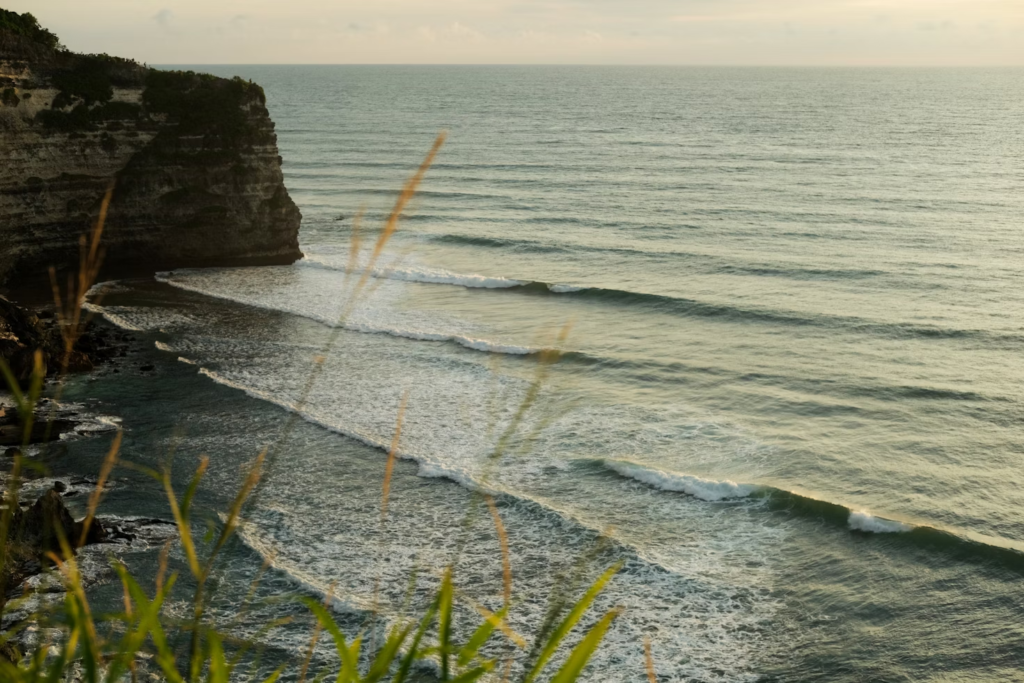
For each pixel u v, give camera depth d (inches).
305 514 854.5
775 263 1983.3
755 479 947.3
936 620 698.2
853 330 1493.6
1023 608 710.5
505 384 1219.9
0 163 1680.6
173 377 1249.4
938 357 1350.9
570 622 86.4
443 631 89.1
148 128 1895.9
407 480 931.3
